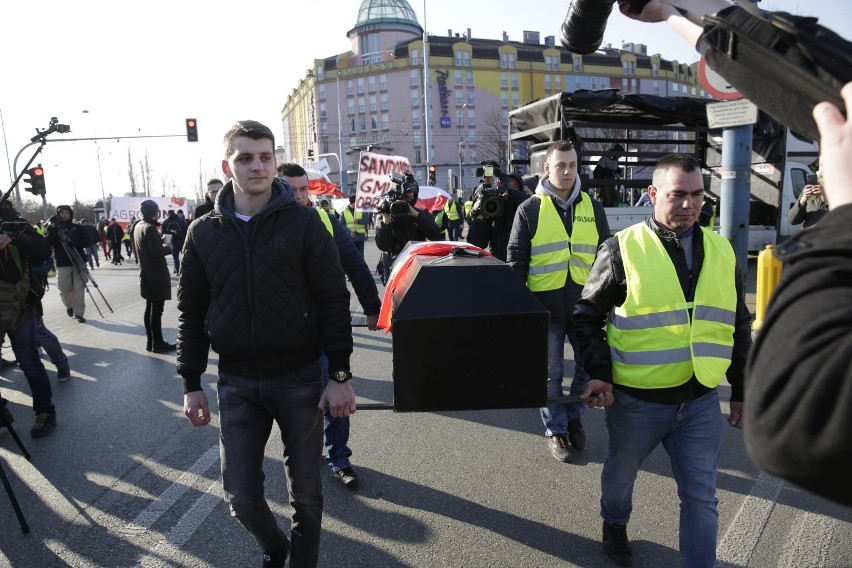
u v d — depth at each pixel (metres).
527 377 2.10
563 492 3.48
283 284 2.33
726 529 3.06
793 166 11.69
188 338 2.46
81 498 3.58
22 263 4.39
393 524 3.19
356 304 9.91
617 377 2.47
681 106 8.66
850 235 0.66
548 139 8.91
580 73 87.44
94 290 13.97
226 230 2.35
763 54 0.76
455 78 84.25
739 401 2.46
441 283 2.13
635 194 12.14
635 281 2.42
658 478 3.62
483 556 2.88
